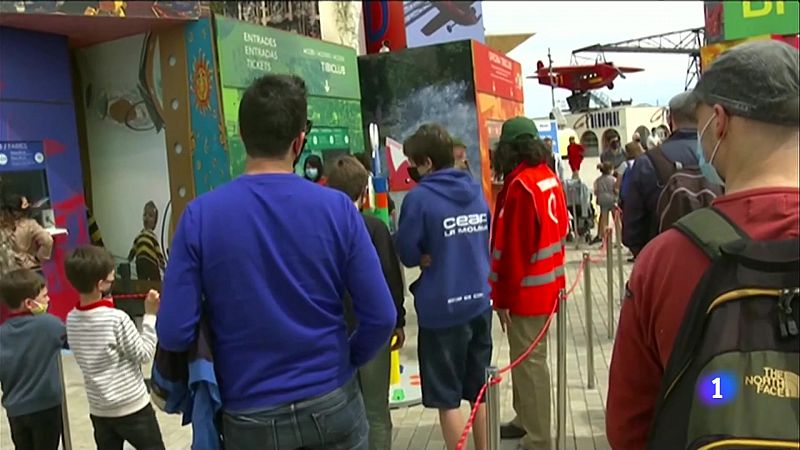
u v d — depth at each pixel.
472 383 3.86
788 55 1.42
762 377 1.28
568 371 6.00
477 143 10.41
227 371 2.09
